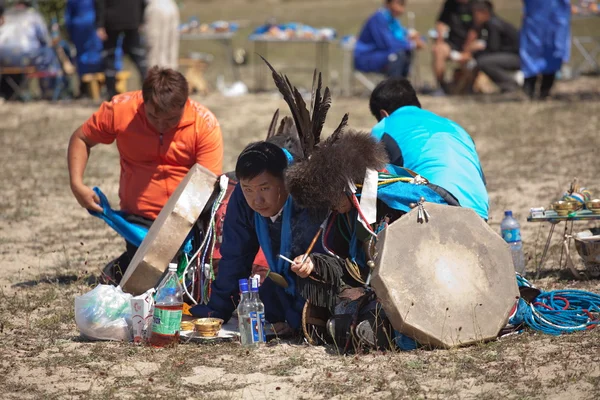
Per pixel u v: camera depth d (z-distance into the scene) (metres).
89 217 33.94
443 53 66.19
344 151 17.88
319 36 70.94
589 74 75.19
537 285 22.73
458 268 18.05
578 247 23.00
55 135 52.00
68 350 18.95
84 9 64.19
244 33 107.75
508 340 18.34
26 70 63.53
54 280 25.33
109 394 16.16
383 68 67.06
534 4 59.78
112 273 24.25
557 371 16.38
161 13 61.50
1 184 39.84
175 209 20.78
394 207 18.67
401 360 17.39
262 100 66.62
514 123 53.09
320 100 18.25
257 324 19.03
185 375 17.19
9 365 17.98
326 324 18.83
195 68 71.62
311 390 16.17
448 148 22.06
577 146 45.16
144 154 23.94
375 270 17.59
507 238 23.56
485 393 15.50
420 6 130.00
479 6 65.31
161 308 18.89
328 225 18.80
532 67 60.75
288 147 20.16
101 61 65.19
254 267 21.41
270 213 18.97
